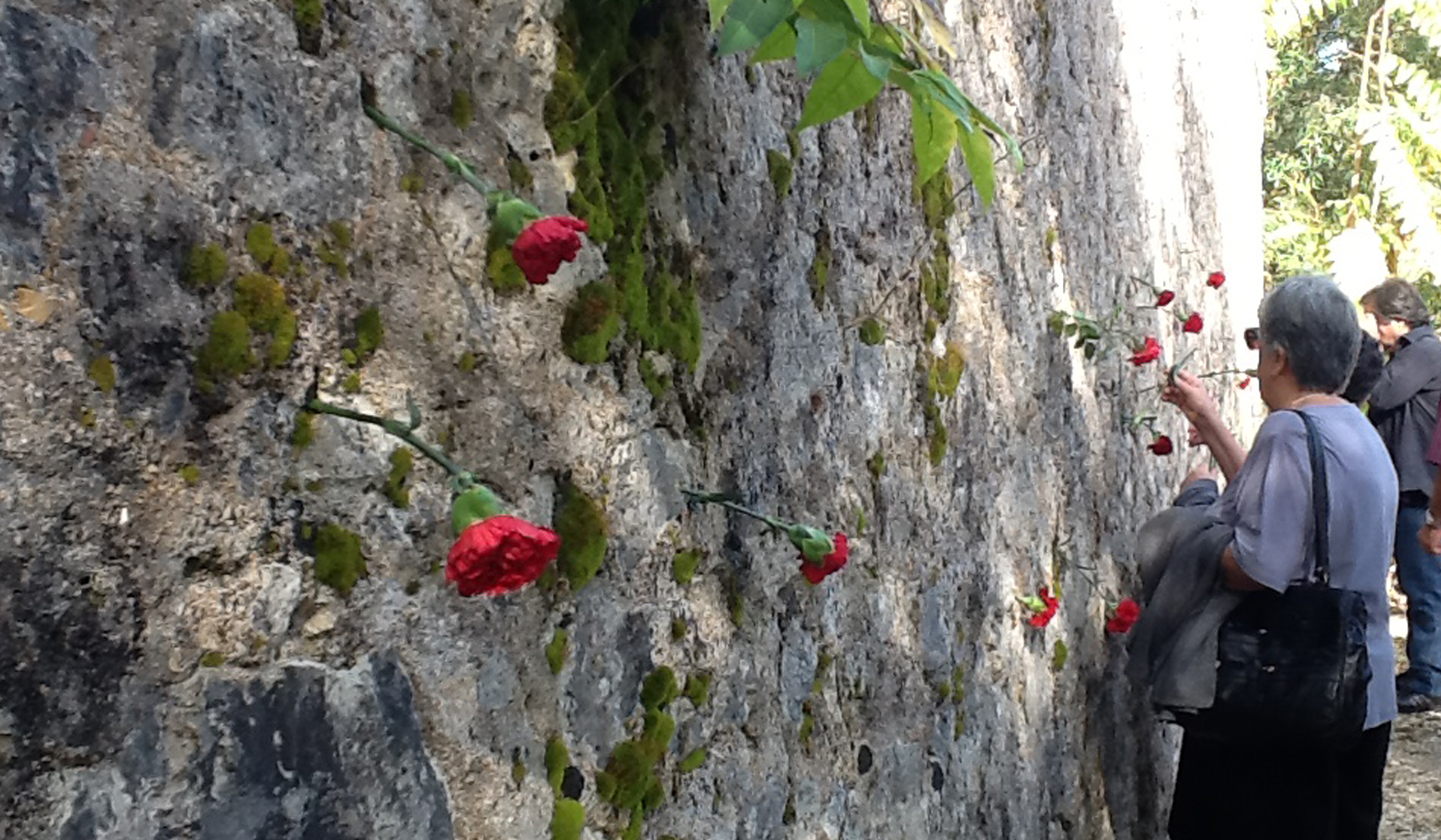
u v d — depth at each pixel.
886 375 1.93
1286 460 2.15
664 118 1.42
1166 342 3.79
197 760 0.89
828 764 1.72
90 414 0.83
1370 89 9.53
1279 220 9.20
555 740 1.22
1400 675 4.52
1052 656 2.59
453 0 1.14
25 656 0.79
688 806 1.43
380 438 1.04
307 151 0.99
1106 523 3.03
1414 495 4.29
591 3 1.31
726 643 1.50
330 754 0.99
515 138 1.20
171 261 0.89
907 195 2.01
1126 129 3.46
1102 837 2.85
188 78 0.91
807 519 1.70
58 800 0.81
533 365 1.21
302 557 0.98
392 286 1.07
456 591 1.11
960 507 2.18
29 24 0.81
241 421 0.93
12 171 0.79
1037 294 2.61
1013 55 2.52
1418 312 4.23
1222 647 2.20
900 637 1.94
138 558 0.86
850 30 1.17
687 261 1.46
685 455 1.44
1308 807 2.28
